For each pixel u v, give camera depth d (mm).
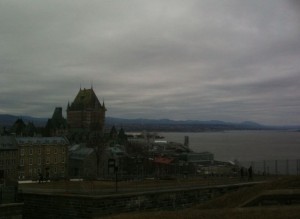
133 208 38969
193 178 58969
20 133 167500
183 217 27766
